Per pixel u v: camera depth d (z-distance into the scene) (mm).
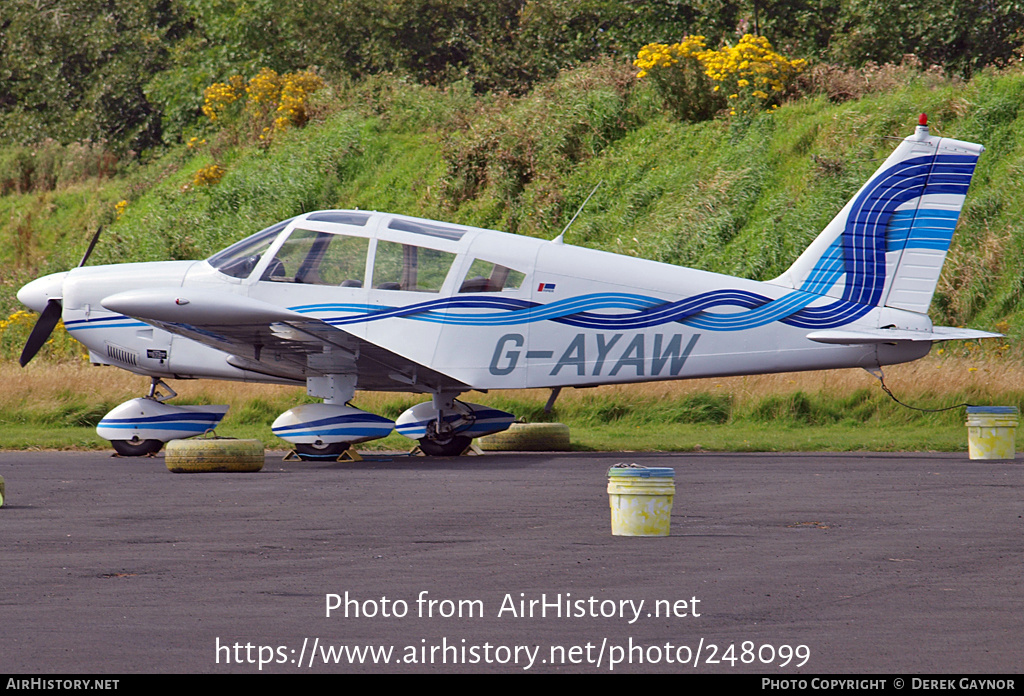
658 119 87875
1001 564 20828
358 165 91438
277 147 94438
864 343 41625
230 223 87500
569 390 59656
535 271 41656
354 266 42000
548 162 85688
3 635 15875
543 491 31797
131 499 29781
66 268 88688
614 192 82750
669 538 23703
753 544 22953
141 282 43094
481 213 84000
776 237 74750
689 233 77125
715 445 47969
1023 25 97562
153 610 17297
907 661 14711
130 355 43656
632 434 53656
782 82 86625
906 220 41906
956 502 29500
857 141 80250
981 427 42312
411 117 95562
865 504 29109
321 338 37875
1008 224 74062
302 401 59219
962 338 41375
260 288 42031
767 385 58844
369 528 24906
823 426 56500
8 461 41062
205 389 59688
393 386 43562
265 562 20938
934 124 81000
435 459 42844
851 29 102188
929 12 97562
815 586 18969
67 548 22312
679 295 41781
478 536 23922
